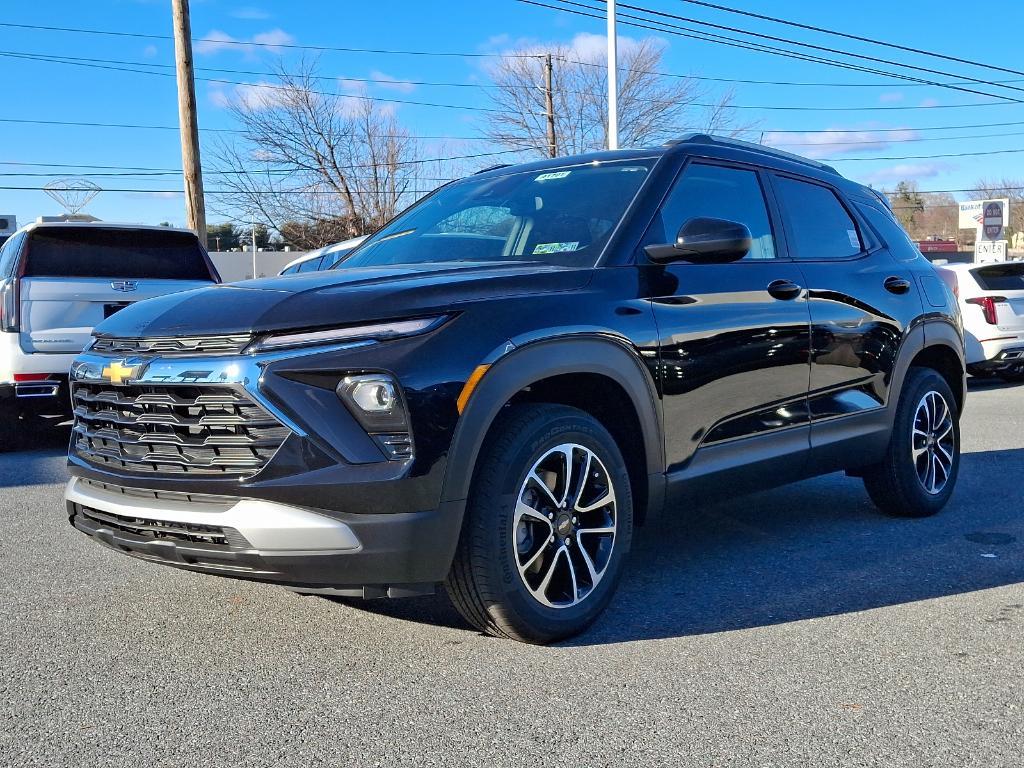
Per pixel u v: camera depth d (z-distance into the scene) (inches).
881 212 220.4
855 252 203.8
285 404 119.9
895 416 205.5
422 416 121.5
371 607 156.7
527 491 134.8
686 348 153.9
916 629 144.0
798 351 176.1
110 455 135.6
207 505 124.4
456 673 128.0
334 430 120.0
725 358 160.9
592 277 146.3
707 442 159.8
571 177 176.6
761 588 164.7
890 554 185.5
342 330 122.5
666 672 127.6
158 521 127.6
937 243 1985.7
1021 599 157.9
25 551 194.4
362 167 1585.9
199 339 127.0
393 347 122.6
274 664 132.3
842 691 121.3
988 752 105.0
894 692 120.9
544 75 1387.8
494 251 164.6
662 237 160.1
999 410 409.7
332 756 105.0
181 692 123.0
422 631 144.8
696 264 162.9
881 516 217.6
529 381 131.0
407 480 120.3
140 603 159.9
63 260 326.0
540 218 166.9
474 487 128.7
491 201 180.5
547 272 143.3
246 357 122.3
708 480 159.9
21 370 307.0
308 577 122.0
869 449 198.1
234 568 124.3
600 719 113.5
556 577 139.7
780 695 120.0
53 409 318.0
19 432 335.0
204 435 125.0
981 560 180.7
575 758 104.0
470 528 128.2
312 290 130.1
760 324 167.6
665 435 151.7
